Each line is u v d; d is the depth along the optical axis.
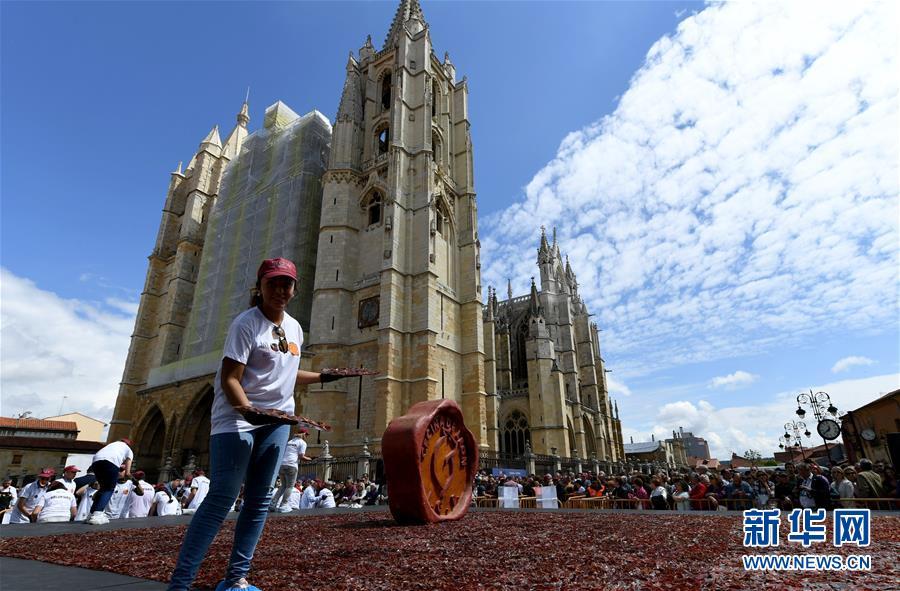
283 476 13.57
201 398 41.66
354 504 22.20
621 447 75.94
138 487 15.12
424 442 9.14
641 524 8.31
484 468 31.52
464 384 40.78
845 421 43.50
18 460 42.94
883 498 13.09
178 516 12.55
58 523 10.41
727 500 17.45
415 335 36.75
